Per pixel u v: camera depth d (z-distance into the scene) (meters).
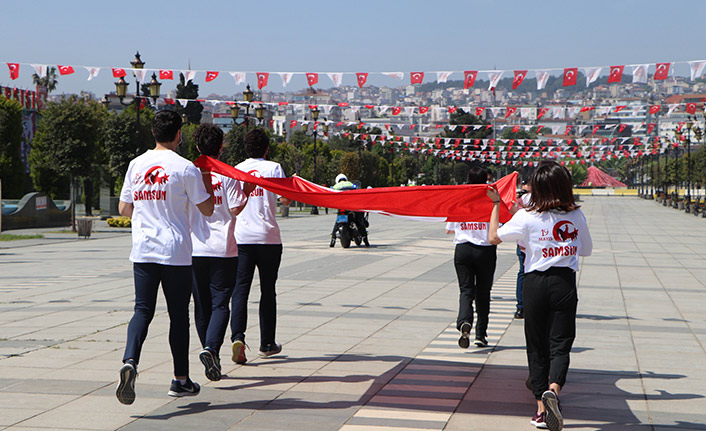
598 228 35.31
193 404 5.54
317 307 10.46
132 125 46.81
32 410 5.32
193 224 6.36
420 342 8.01
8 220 31.53
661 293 12.39
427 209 6.52
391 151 53.72
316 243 23.75
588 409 5.52
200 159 6.21
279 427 4.99
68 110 37.59
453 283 13.43
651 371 6.75
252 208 6.98
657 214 54.16
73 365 6.71
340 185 21.47
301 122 32.22
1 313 9.73
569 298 5.03
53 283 13.21
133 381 5.03
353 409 5.45
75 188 30.58
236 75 17.88
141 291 5.41
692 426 5.11
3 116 43.84
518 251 9.61
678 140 50.22
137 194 5.50
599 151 54.34
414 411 5.41
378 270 15.73
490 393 5.93
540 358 5.12
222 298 6.28
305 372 6.59
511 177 6.38
